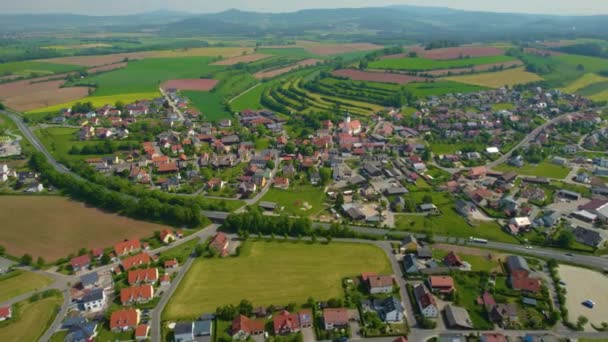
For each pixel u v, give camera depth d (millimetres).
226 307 131875
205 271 157000
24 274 158250
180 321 131500
